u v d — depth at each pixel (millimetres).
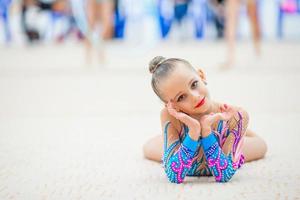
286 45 13023
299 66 8766
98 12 9617
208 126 2549
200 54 11180
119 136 3820
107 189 2506
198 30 14164
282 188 2424
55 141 3701
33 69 9547
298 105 5074
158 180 2650
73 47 13789
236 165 2619
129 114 4867
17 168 2979
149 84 7160
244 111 2713
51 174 2828
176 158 2553
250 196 2309
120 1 14125
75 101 5871
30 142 3691
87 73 8773
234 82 6840
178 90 2523
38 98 6211
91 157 3195
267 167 2852
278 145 3395
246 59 10008
